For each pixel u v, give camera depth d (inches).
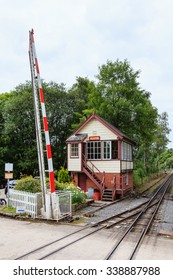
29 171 1411.2
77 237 397.1
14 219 525.3
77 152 981.8
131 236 416.8
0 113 1475.1
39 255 308.5
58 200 530.0
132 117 1269.7
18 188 625.9
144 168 1786.4
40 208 550.6
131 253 324.5
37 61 567.8
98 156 965.8
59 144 1494.8
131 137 1282.0
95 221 527.8
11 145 1403.8
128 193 1041.5
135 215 614.5
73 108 1521.9
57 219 507.5
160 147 2679.6
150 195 1039.6
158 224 518.3
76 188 772.6
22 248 335.0
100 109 1250.0
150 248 349.7
